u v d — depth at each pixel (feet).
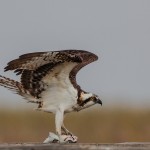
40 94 61.57
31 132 103.65
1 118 105.09
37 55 56.95
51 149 55.62
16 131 103.76
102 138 104.06
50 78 60.59
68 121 105.70
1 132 103.19
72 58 58.03
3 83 61.77
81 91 62.08
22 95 61.87
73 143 59.06
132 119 107.24
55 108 61.62
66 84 61.21
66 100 61.62
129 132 105.09
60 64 59.31
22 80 61.00
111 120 106.93
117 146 57.00
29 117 106.01
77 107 62.23
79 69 61.82
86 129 105.09
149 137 104.73
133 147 56.80
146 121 107.24
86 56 62.85
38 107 61.93
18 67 57.47
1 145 57.57
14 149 55.72
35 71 59.82
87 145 56.85
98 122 106.32
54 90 61.31
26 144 58.29
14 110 107.76
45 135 103.81
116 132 105.09
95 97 62.69
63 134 61.72
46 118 106.01
